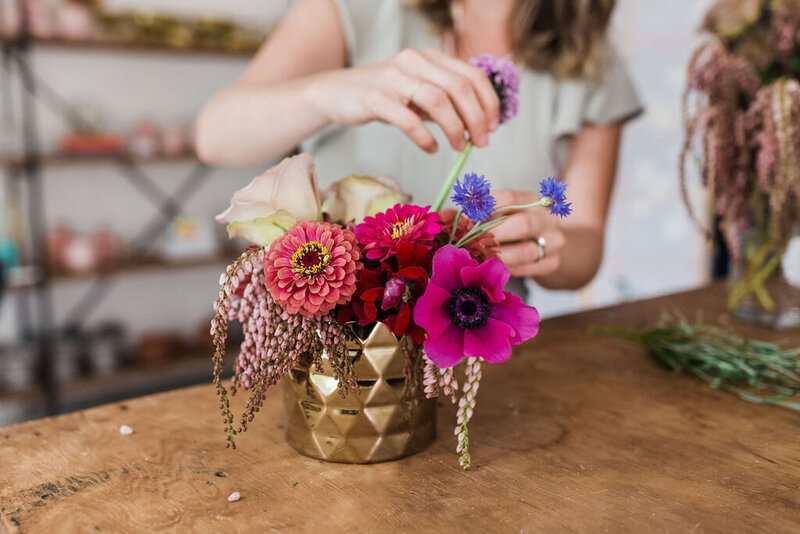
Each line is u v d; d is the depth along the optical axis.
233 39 3.07
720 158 0.97
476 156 1.30
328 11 1.22
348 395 0.58
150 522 0.51
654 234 2.87
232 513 0.52
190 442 0.66
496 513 0.52
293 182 0.56
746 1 0.99
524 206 0.54
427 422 0.63
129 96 3.13
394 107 0.71
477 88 0.68
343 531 0.50
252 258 0.55
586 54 1.27
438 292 0.51
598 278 3.14
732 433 0.68
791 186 0.93
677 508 0.53
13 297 2.95
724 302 1.26
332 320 0.55
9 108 2.84
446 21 1.28
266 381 0.54
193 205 3.37
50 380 2.70
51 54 2.93
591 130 1.38
